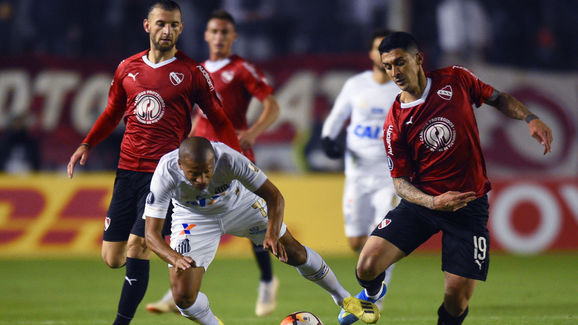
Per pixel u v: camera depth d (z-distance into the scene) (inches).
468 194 620.7
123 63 773.3
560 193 1749.5
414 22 2290.8
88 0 2363.4
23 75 2055.9
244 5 2363.4
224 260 1668.3
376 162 991.6
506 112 688.4
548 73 2101.4
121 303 722.2
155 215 645.9
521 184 1739.7
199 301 687.7
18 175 1792.6
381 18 2372.0
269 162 2010.3
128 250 725.3
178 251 695.7
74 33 2354.8
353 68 2053.4
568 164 2042.3
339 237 1749.5
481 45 2250.2
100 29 2361.0
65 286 1283.2
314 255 716.7
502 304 1026.1
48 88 2053.4
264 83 994.1
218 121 789.2
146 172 757.3
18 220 1744.6
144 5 2372.0
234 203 706.2
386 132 695.1
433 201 642.2
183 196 670.5
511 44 2365.9
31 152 1974.7
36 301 1113.4
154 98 755.4
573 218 1744.6
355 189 1008.2
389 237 692.7
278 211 650.8
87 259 1678.2
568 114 2074.3
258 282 1325.0
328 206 1754.4
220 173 650.2
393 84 995.3
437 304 1047.6
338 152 1050.1
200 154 588.7
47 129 2036.2
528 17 2393.0
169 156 650.2
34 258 1701.5
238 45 2346.2
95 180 1765.5
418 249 1771.7
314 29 2380.7
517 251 1720.0
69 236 1739.7
